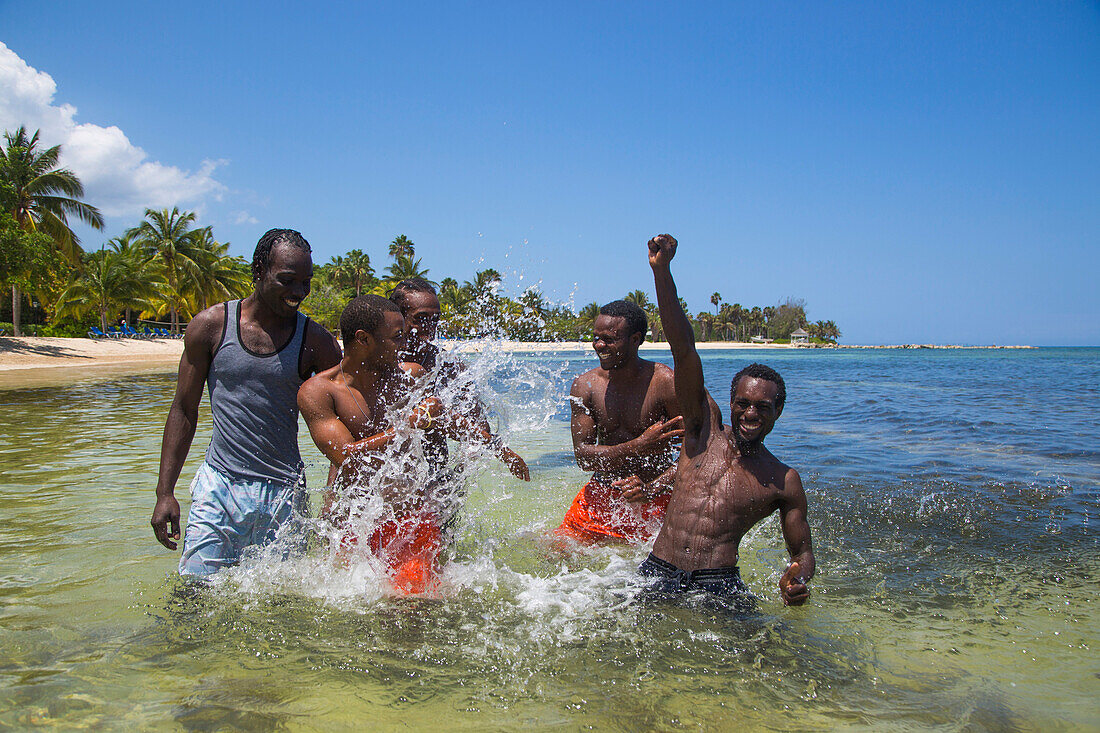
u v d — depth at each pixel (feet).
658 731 7.53
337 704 7.98
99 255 160.56
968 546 14.49
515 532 16.03
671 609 11.01
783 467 12.14
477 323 16.38
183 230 179.11
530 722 7.68
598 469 15.85
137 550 13.75
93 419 35.58
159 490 12.10
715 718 7.81
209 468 12.27
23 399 47.09
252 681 8.50
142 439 28.50
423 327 14.26
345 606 10.91
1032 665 9.16
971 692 8.41
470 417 14.38
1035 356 274.57
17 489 19.21
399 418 12.59
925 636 10.09
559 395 16.90
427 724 7.59
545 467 24.50
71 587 11.67
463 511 16.06
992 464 23.47
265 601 11.04
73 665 8.85
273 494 12.37
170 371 83.61
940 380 83.87
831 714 7.89
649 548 14.76
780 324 543.80
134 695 8.11
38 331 155.94
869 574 12.84
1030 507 17.54
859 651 9.58
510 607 11.03
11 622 10.21
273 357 12.15
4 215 100.27
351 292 254.27
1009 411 41.60
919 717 7.84
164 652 9.26
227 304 12.34
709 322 530.68
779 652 9.53
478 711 7.89
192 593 11.29
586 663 9.14
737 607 11.12
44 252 104.88
